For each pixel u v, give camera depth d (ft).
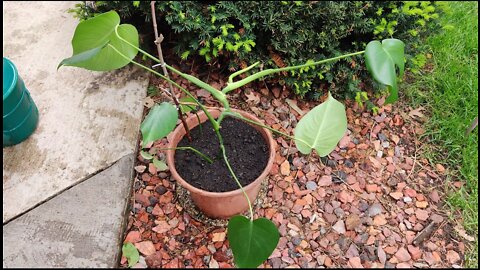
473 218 3.82
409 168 4.16
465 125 4.36
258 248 2.92
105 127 4.13
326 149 3.34
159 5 4.15
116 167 3.86
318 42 4.24
